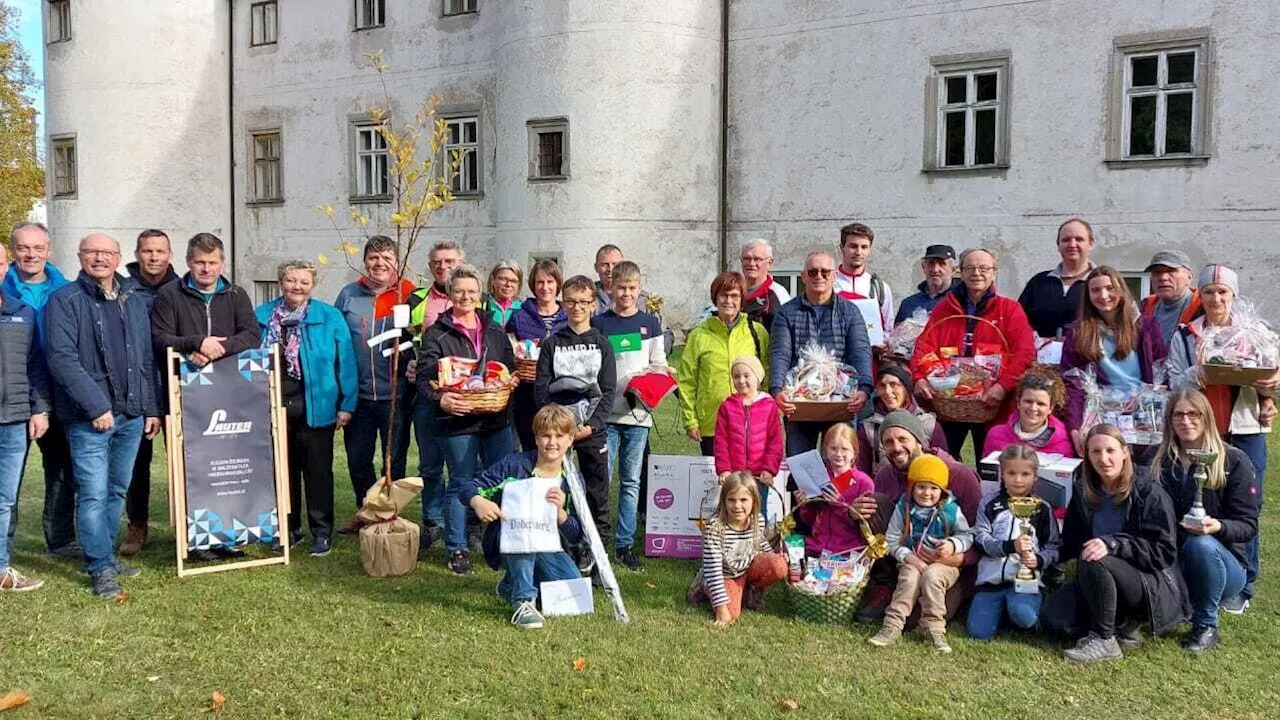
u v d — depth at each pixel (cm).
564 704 414
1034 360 588
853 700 419
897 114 1606
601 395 583
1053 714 408
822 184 1681
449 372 573
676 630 500
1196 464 483
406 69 2052
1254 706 416
